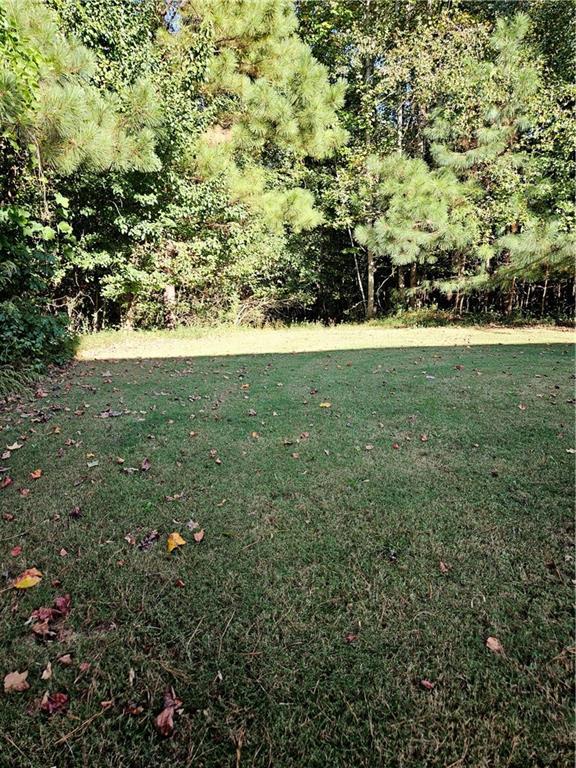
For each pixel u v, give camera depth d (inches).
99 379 185.0
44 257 213.0
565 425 118.3
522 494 83.7
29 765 39.7
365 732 42.4
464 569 64.0
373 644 51.6
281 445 109.0
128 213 328.2
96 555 67.9
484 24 377.4
